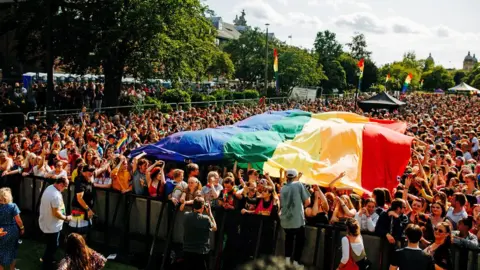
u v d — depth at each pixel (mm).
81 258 5980
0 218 8656
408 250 6598
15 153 13078
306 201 8711
